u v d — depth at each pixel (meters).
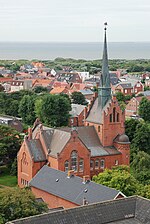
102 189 99.56
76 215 72.44
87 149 137.38
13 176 145.75
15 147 148.38
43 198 111.00
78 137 135.12
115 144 147.12
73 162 135.12
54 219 70.50
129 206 78.00
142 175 125.12
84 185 104.12
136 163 134.12
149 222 75.12
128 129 170.88
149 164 132.75
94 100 151.38
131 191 105.81
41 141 137.88
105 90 146.38
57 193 106.44
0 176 145.75
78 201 99.94
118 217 75.56
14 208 81.75
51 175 114.38
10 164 148.62
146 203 78.00
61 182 109.50
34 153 134.38
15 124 198.75
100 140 146.25
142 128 167.12
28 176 134.25
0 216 79.50
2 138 148.12
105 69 146.38
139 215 76.88
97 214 74.12
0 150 145.12
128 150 147.00
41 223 69.25
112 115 145.88
